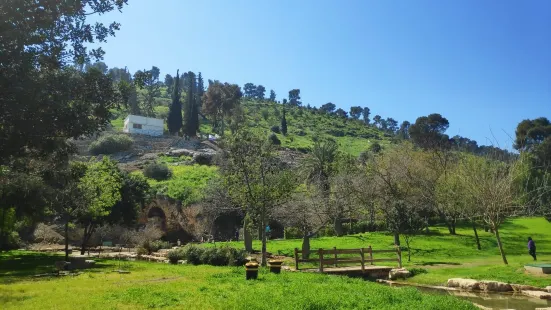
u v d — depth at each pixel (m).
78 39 12.21
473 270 22.56
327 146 55.38
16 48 10.27
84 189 29.78
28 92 10.40
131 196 39.38
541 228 51.09
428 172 51.25
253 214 25.66
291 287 13.79
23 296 12.58
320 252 23.41
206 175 69.19
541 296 16.73
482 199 28.39
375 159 53.66
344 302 11.02
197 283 15.12
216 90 120.44
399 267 24.67
